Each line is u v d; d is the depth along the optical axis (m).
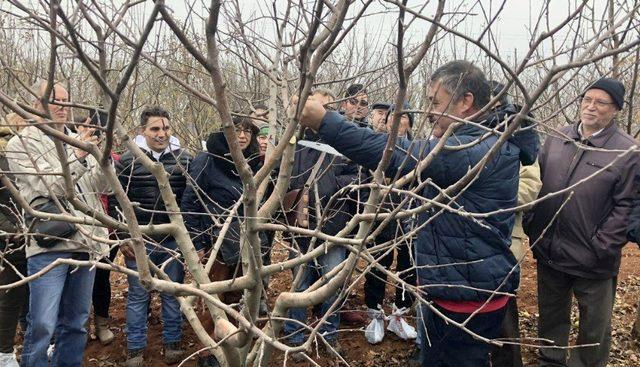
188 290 1.65
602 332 3.16
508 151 2.08
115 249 3.90
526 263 5.77
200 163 3.38
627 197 2.97
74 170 2.70
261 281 1.79
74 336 3.16
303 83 1.50
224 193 3.34
